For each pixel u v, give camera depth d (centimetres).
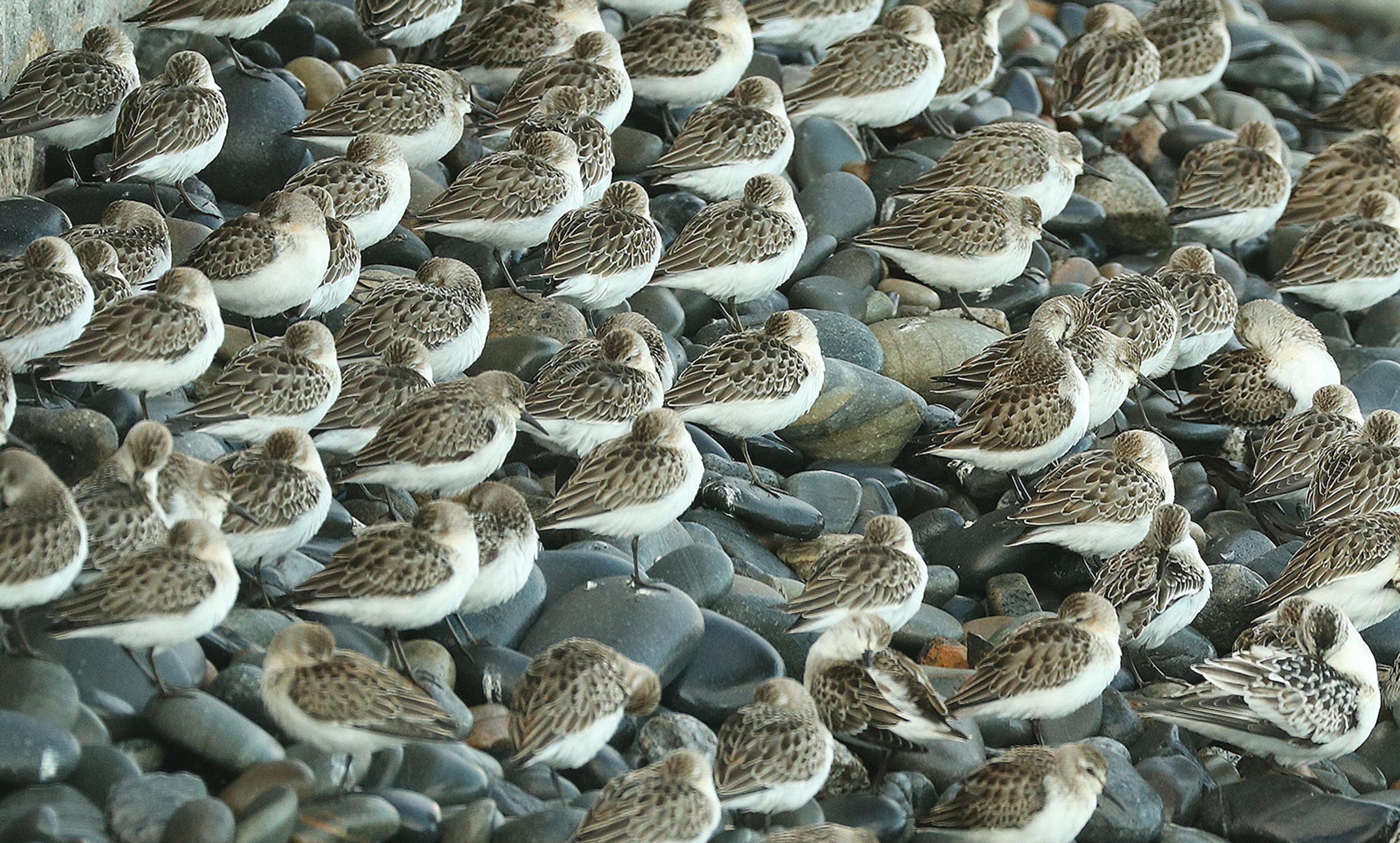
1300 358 1781
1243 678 1234
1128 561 1375
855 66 2041
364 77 1811
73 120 1644
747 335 1518
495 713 1174
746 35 2072
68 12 1825
